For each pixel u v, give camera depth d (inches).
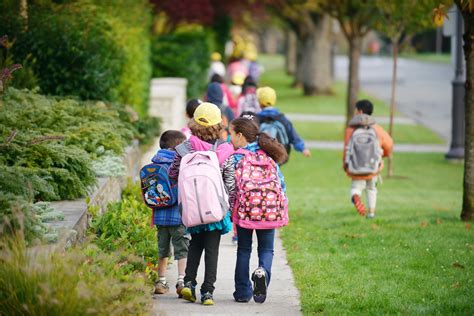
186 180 543.5
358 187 904.9
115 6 1250.6
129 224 639.1
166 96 1691.7
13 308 426.0
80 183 652.1
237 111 1111.6
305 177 1443.2
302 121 2439.7
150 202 590.2
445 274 651.5
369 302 562.6
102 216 636.7
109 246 591.8
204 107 571.8
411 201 1120.2
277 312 557.9
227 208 548.7
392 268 673.6
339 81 4313.5
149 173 588.1
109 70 1061.8
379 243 778.2
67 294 427.5
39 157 656.4
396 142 1990.7
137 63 1342.3
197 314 548.7
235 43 3324.3
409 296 581.6
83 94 1035.9
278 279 654.5
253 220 566.6
